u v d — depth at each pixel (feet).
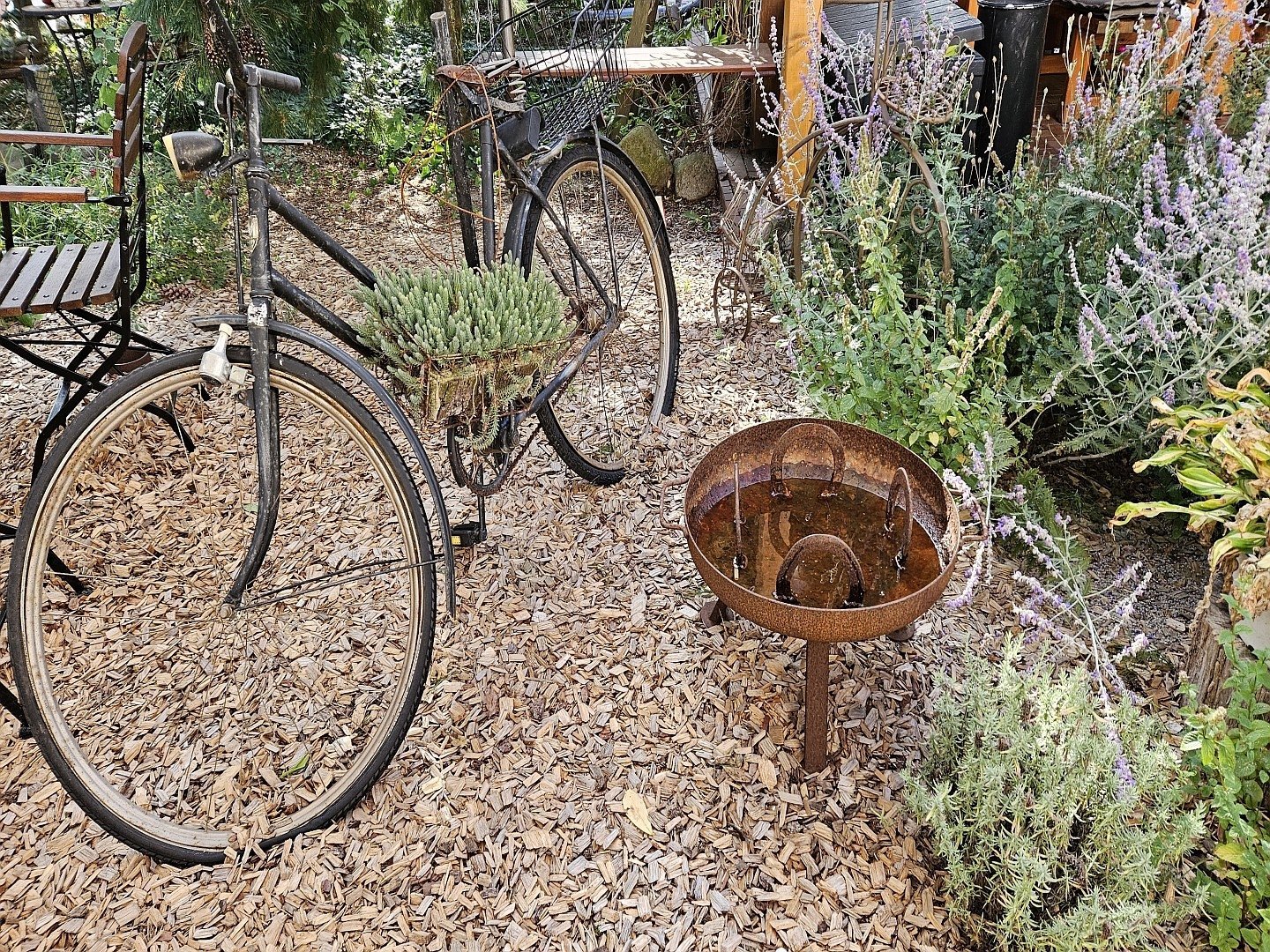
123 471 10.19
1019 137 13.26
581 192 15.33
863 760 6.96
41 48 17.89
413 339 6.88
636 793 6.80
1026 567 8.66
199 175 5.94
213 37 6.18
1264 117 7.52
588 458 9.93
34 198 7.78
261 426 6.34
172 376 6.43
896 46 10.91
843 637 6.07
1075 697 5.75
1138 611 8.18
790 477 7.92
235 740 7.37
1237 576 6.34
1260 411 6.73
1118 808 5.40
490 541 9.16
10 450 10.62
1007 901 5.53
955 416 8.45
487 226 8.39
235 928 6.11
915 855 6.33
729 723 7.30
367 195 17.54
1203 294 7.69
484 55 8.75
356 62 18.49
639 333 12.80
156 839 6.43
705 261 14.66
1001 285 9.06
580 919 6.07
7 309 8.04
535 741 7.23
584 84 8.84
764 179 11.51
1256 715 5.87
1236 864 5.84
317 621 8.38
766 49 13.61
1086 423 9.05
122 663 8.05
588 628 8.20
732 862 6.34
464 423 7.51
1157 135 10.02
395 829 6.68
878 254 9.02
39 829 6.78
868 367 9.14
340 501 9.86
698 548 6.57
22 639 6.14
